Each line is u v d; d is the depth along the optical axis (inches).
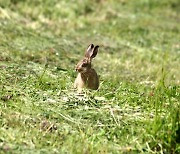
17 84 505.0
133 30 1021.8
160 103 465.4
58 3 1069.1
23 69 572.1
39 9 1015.6
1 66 568.1
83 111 452.8
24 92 482.9
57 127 419.2
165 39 998.4
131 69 723.4
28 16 960.3
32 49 710.5
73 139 398.0
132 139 409.4
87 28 1003.3
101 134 411.5
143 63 788.6
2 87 489.4
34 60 643.5
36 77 537.6
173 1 1323.8
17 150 376.8
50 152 380.2
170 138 401.7
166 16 1230.9
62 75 576.1
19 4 992.9
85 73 512.1
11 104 450.6
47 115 437.4
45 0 1049.5
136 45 927.0
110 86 542.9
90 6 1131.3
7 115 426.9
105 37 951.6
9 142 387.5
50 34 863.7
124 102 479.8
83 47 823.1
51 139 399.2
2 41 709.9
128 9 1217.4
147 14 1210.6
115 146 400.2
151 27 1082.1
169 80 649.0
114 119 438.6
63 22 1011.3
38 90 494.0
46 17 1008.9
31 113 438.9
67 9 1061.8
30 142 391.5
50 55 690.2
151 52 880.9
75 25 1007.0
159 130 407.8
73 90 509.0
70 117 438.6
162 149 400.2
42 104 460.1
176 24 1157.1
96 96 489.4
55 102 466.0
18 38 757.3
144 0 1284.4
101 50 842.8
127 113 456.1
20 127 412.5
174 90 491.5
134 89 525.7
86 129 420.8
